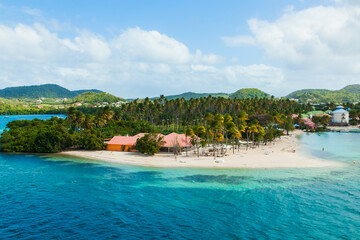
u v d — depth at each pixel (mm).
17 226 38781
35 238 35312
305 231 37125
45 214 43062
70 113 122062
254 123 110000
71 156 91938
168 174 66688
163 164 77562
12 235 36031
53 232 37031
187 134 92750
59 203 47781
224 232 37031
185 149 102875
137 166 75688
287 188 54906
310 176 63469
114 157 88938
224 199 49344
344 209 44250
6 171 70438
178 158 86188
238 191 53438
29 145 100250
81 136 107250
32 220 40844
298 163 77000
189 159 84250
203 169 71125
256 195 51094
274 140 141500
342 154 93188
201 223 39875
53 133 99812
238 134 95750
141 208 45531
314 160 81438
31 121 153750
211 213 43375
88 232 37094
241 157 86375
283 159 82688
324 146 116250
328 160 81562
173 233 36781
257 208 45125
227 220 40781
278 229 37812
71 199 49781
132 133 140750
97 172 69188
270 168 71312
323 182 58625
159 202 48156
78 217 42000
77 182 60344
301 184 57344
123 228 38344
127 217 42062
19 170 71562
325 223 39469
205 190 54219
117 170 71250
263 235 36156
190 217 41938
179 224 39562
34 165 77750
